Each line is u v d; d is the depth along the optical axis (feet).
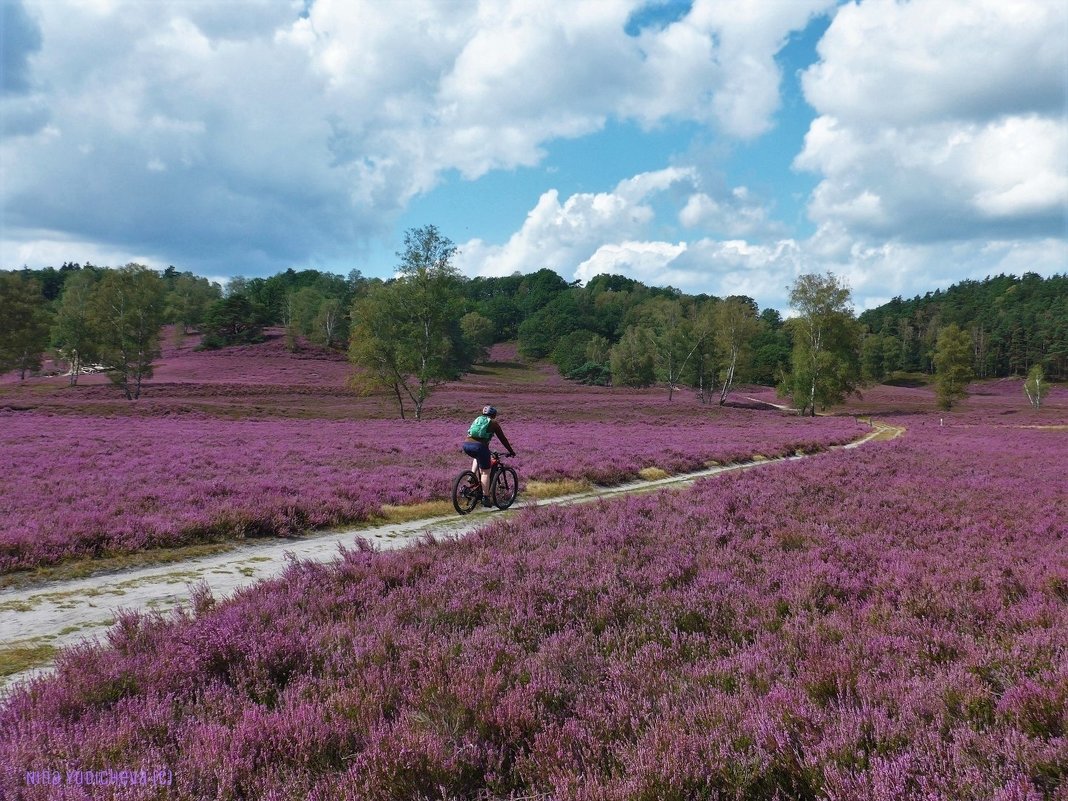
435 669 15.79
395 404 232.94
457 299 182.70
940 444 112.27
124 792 10.66
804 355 268.00
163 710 13.84
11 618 22.47
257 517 37.27
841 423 208.95
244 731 12.56
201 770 11.57
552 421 185.37
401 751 11.80
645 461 75.20
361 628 19.06
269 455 75.00
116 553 31.42
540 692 14.94
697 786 11.26
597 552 28.91
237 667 16.08
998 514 40.06
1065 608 20.39
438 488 52.80
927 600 21.42
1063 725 12.65
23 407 168.25
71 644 19.85
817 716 13.19
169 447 80.69
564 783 10.89
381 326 181.57
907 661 16.42
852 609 21.25
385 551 29.48
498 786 11.66
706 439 121.19
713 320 323.98
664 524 36.52
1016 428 192.95
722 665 16.34
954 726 13.17
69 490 44.57
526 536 32.91
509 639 18.34
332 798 10.89
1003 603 21.54
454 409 217.15
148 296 230.48
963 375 307.78
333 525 40.52
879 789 10.45
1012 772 11.28
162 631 18.51
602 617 20.39
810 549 29.89
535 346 611.47
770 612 20.84
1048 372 549.54
